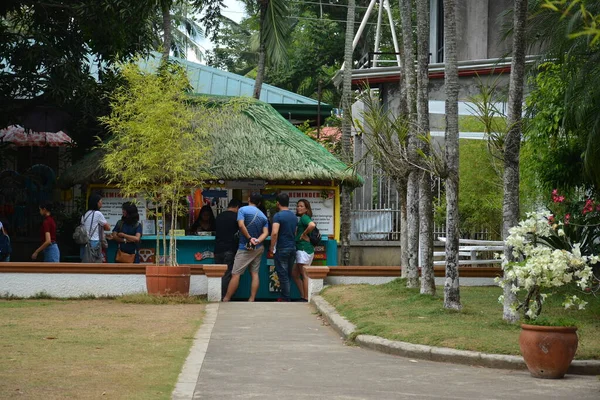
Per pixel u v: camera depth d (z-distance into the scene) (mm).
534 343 8734
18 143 24812
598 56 11984
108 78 21484
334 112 30125
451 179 12445
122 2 19609
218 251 17156
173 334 11422
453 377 8797
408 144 14172
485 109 11539
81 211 23172
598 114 12047
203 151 17344
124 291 16125
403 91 15875
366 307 13297
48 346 10156
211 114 19172
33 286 16109
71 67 20500
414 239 15102
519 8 11203
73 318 12977
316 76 41188
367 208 22250
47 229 17203
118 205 18688
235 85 28375
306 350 10516
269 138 19016
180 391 7812
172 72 19562
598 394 7973
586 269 9672
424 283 13953
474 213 21016
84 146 22719
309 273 16203
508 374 9016
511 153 11266
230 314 14109
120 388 7770
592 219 15680
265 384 8312
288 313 14398
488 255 21109
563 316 12078
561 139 15062
